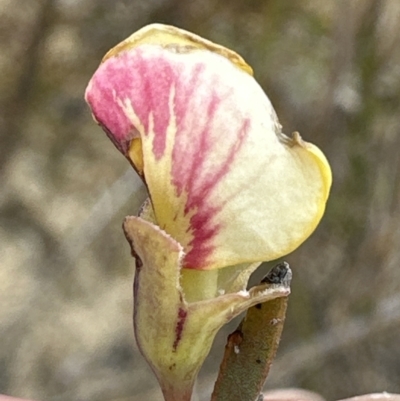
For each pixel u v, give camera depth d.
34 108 0.26
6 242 0.29
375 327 0.23
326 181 0.08
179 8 0.24
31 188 0.29
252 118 0.08
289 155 0.08
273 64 0.24
